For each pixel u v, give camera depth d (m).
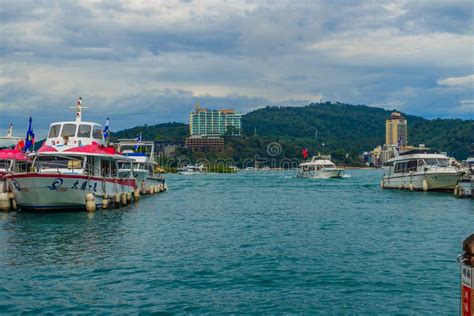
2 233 37.47
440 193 78.00
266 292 23.44
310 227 42.97
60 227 40.31
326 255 30.97
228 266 28.11
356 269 27.50
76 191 46.44
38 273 26.33
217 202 68.56
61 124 52.44
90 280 25.14
